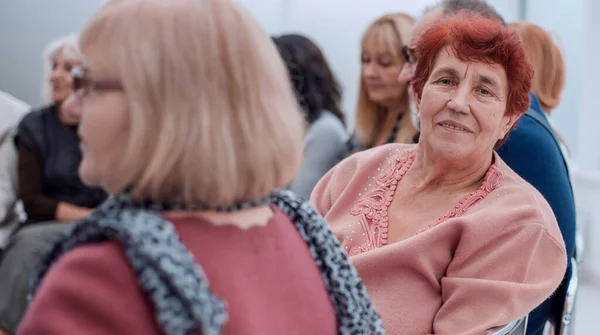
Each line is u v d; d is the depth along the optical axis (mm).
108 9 745
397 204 1532
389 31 2402
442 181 1488
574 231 1730
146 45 711
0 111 2801
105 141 723
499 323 1266
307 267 856
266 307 772
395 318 1360
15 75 3939
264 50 773
